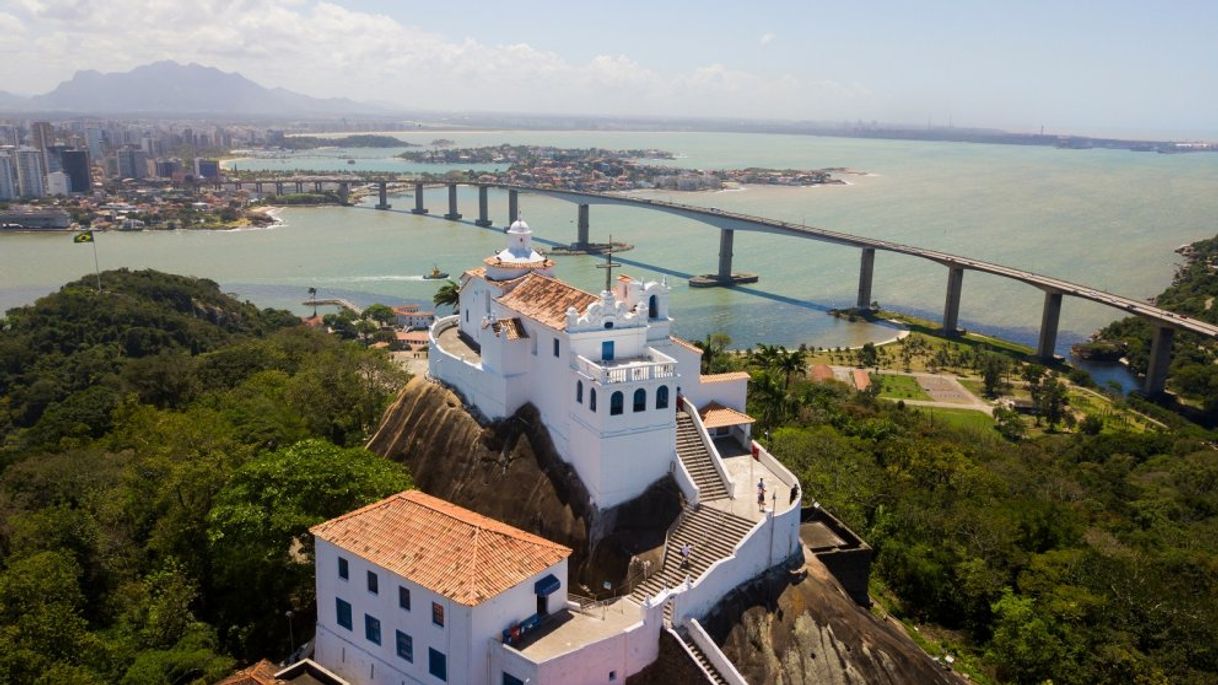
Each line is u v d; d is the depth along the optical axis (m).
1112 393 190.38
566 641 55.12
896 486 97.44
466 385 87.12
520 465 77.12
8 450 114.00
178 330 194.50
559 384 75.56
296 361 153.38
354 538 59.97
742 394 85.56
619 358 76.19
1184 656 69.69
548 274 93.50
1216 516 111.69
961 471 103.62
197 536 73.75
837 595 67.94
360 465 73.88
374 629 59.28
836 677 61.97
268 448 93.44
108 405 127.88
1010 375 198.00
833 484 92.06
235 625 66.94
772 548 67.06
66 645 59.78
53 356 175.25
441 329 103.81
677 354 81.00
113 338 185.75
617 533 69.44
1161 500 115.19
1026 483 114.31
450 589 53.94
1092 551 82.44
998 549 83.31
